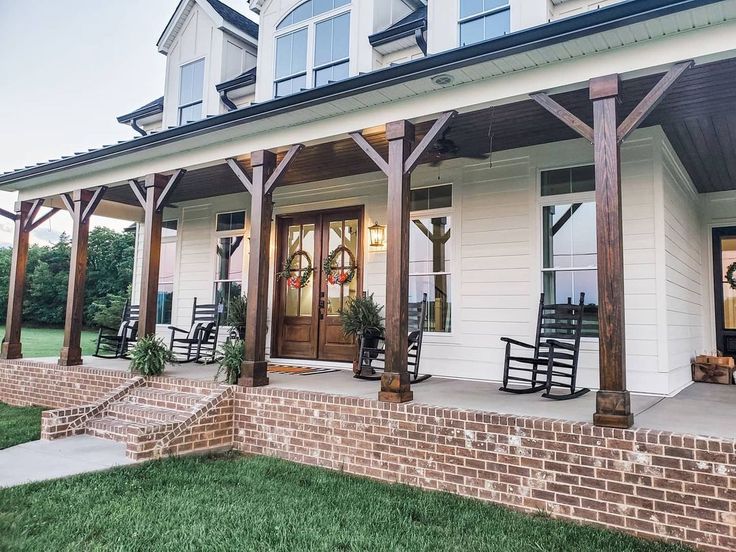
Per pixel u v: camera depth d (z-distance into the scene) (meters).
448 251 6.39
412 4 7.86
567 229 5.67
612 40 3.58
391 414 4.18
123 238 26.97
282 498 3.62
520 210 5.92
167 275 9.49
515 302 5.85
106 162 6.81
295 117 5.13
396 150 4.59
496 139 5.63
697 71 3.84
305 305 7.66
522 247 5.87
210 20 9.20
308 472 4.28
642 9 3.31
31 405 7.20
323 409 4.56
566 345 4.75
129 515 3.23
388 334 4.35
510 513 3.43
